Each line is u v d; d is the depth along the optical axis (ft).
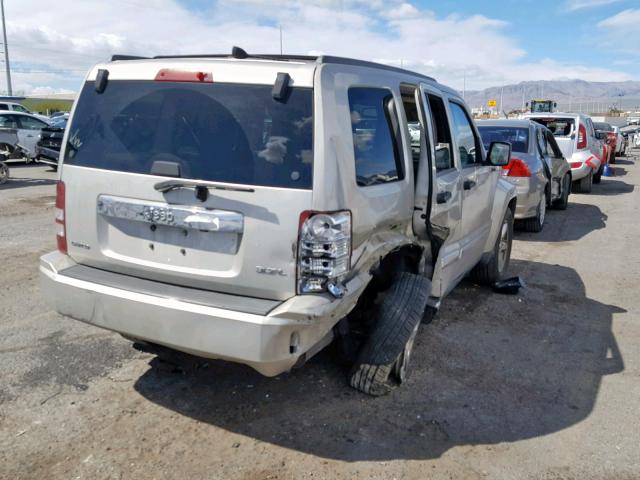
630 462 10.93
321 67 10.22
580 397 13.39
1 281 19.79
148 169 10.67
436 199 13.78
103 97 11.59
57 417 11.73
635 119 165.99
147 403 12.38
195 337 9.86
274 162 9.86
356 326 13.57
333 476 10.23
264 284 9.92
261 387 13.14
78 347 14.89
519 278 21.53
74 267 11.60
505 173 29.37
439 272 14.69
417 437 11.48
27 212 32.99
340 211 9.95
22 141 58.34
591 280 23.13
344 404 12.54
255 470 10.32
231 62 10.57
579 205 43.65
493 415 12.42
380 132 11.94
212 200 10.05
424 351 15.58
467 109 18.37
